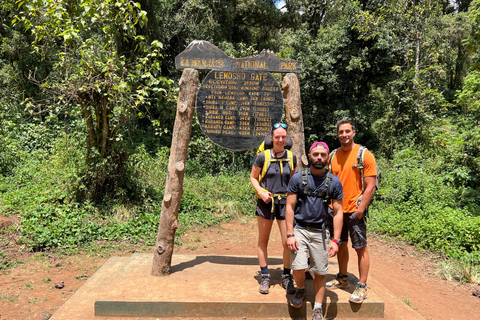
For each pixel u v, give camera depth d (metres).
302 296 3.29
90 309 3.39
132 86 6.66
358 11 14.60
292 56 15.34
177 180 3.93
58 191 6.83
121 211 6.70
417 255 5.86
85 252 5.33
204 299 3.35
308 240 3.13
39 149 9.72
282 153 3.53
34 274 4.50
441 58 16.66
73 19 6.73
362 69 14.10
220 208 8.07
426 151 12.05
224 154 12.03
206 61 4.05
